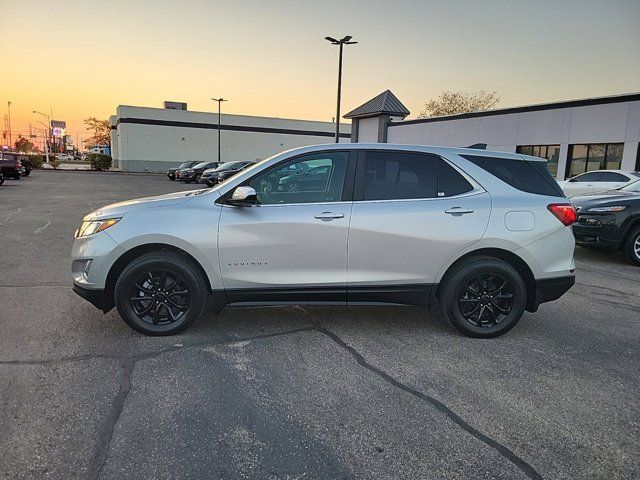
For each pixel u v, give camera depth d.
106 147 89.44
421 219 4.20
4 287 5.88
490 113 26.44
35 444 2.67
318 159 4.30
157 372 3.59
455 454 2.68
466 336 4.43
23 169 36.88
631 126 20.08
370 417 3.03
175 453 2.63
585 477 2.51
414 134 32.06
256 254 4.14
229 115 59.06
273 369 3.68
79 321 4.66
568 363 3.90
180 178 35.09
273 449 2.69
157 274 4.21
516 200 4.33
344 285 4.22
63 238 9.52
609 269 7.72
